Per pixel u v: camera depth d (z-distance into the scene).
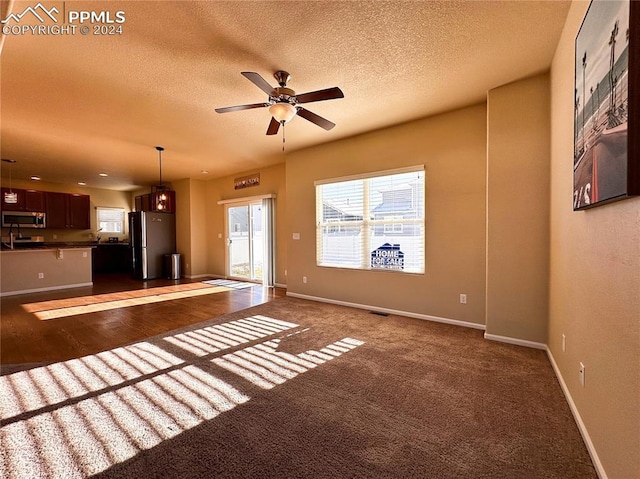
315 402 2.06
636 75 1.05
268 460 1.54
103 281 7.24
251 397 2.12
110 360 2.72
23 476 1.43
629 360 1.16
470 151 3.56
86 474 1.44
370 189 4.40
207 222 8.09
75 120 3.75
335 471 1.47
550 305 2.72
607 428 1.36
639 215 1.08
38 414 1.91
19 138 4.41
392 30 2.20
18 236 7.54
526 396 2.11
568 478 1.42
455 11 2.03
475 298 3.57
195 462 1.52
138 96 3.14
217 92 3.07
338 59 2.55
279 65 2.63
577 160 1.72
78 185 8.55
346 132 4.35
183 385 2.28
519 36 2.29
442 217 3.76
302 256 5.26
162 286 6.55
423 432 1.75
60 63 2.53
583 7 1.76
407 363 2.64
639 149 1.05
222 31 2.18
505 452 1.59
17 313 4.34
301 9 1.98
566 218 2.15
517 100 2.95
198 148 5.05
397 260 4.16
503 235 3.05
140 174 7.16
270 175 6.53
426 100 3.35
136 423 1.83
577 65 1.73
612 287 1.32
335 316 4.11
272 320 3.93
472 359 2.70
